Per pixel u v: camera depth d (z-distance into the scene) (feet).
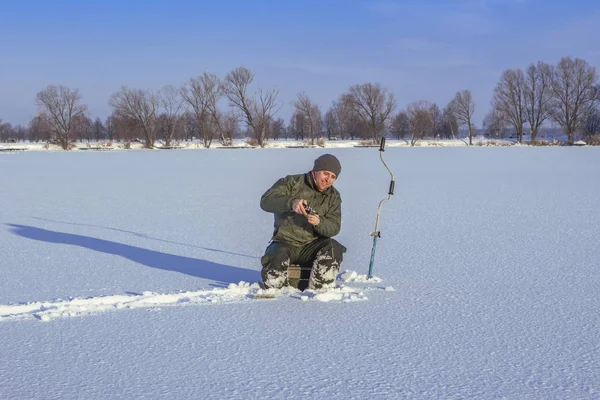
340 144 249.55
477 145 247.50
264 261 17.61
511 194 47.65
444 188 53.36
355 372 12.30
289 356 13.15
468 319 15.67
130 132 259.60
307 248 18.15
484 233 29.19
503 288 18.78
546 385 11.68
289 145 242.58
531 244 26.22
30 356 13.23
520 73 264.72
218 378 12.02
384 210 38.17
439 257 23.61
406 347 13.69
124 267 22.33
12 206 43.16
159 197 47.78
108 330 14.85
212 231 30.86
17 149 220.23
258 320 15.53
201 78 242.37
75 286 19.43
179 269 21.95
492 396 11.19
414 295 17.94
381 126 285.02
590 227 30.58
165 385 11.71
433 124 323.57
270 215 36.65
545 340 14.14
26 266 22.67
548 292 18.28
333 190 18.30
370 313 16.14
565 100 255.50
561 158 112.16
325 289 17.92
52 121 234.17
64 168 93.09
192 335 14.47
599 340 14.11
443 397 11.14
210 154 151.33
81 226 33.06
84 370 12.46
